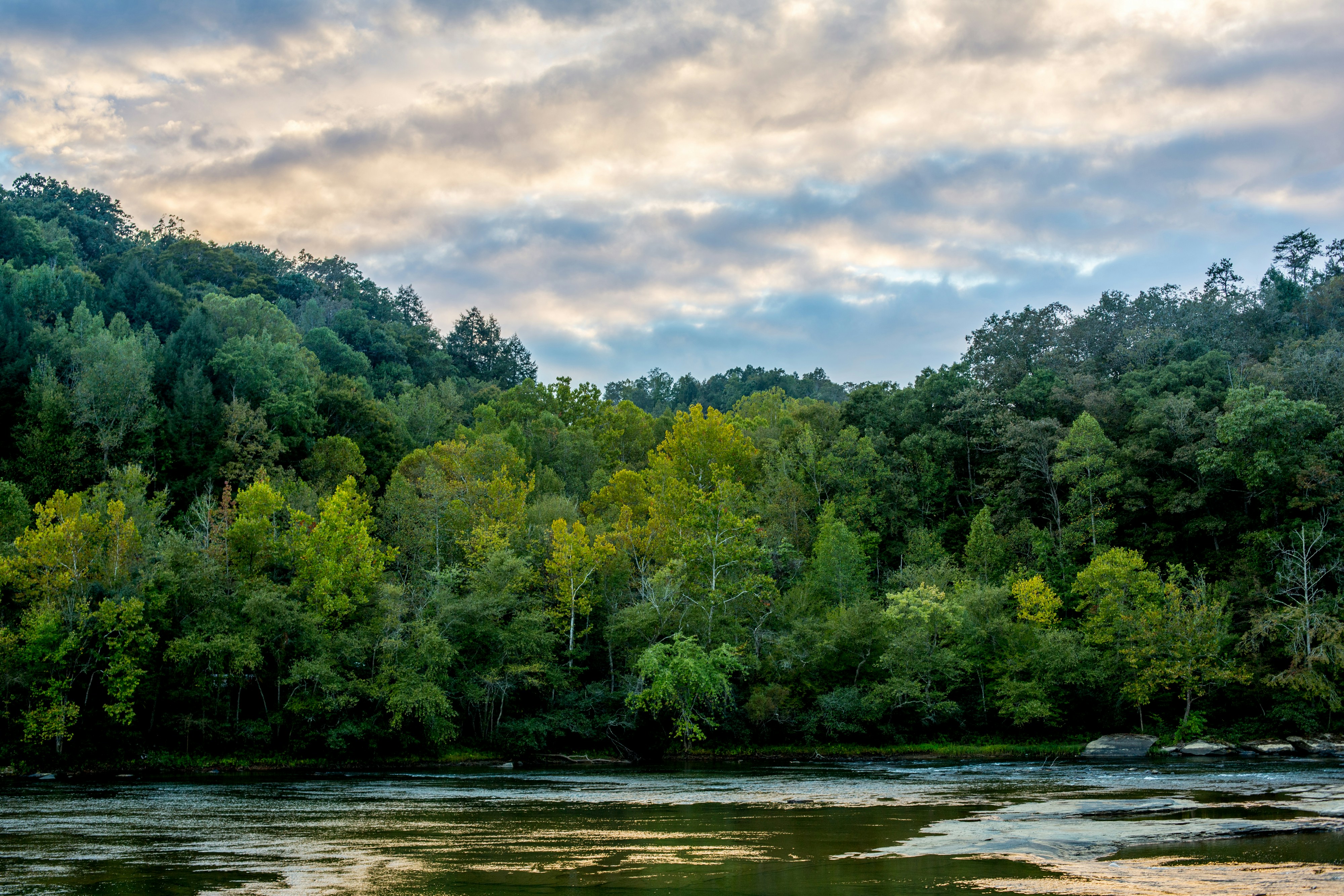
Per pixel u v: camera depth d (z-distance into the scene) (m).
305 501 77.94
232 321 133.38
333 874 22.53
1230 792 40.25
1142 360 118.25
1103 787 43.66
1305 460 78.00
